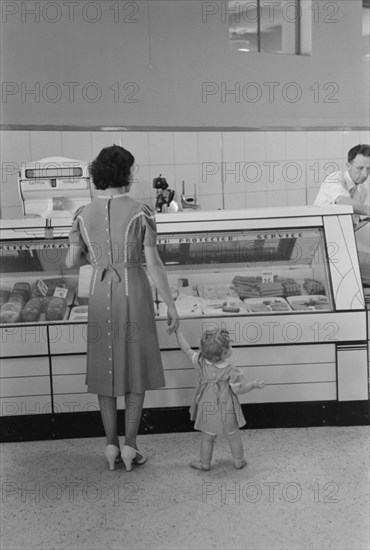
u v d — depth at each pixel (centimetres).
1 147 467
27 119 469
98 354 304
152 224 301
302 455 315
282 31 562
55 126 475
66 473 307
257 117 532
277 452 319
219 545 241
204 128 514
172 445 334
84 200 379
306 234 347
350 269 341
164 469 307
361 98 571
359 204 362
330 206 347
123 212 298
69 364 339
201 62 507
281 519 258
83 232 305
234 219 340
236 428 298
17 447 338
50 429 345
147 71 491
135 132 494
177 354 340
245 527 253
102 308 301
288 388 344
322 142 558
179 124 506
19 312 343
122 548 241
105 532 253
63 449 334
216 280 366
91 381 308
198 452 325
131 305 299
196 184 518
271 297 360
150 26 488
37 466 315
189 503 274
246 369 342
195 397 303
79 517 265
